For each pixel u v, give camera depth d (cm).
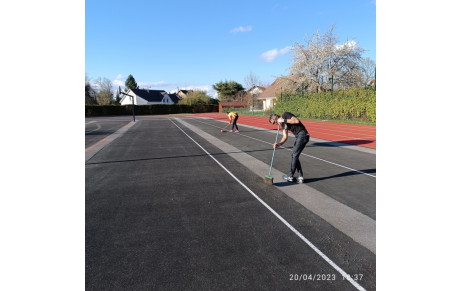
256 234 342
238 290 240
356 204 435
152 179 602
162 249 311
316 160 775
